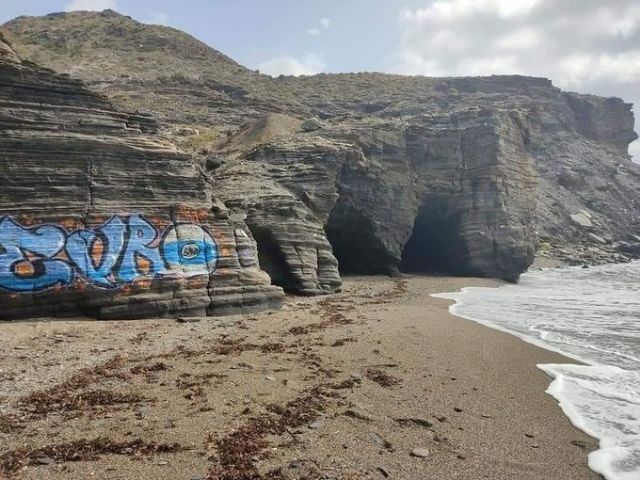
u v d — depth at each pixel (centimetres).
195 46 13088
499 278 5050
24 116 2100
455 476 829
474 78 13700
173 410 1054
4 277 1906
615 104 15600
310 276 3312
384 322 2305
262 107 9288
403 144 4775
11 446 859
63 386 1193
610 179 12700
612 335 2127
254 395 1167
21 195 2008
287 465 827
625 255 9262
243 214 2825
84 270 2058
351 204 4322
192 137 5647
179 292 2258
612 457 927
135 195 2278
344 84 12500
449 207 5197
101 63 10769
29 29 12731
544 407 1201
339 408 1108
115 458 827
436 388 1306
